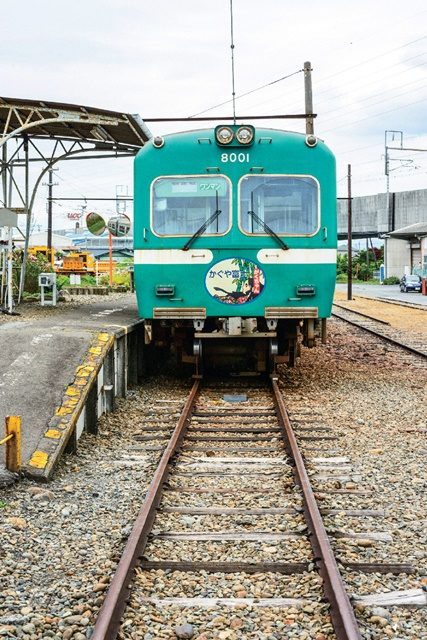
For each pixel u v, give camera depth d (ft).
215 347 40.88
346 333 72.02
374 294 160.15
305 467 24.32
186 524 19.01
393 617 14.12
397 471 24.09
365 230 271.49
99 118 48.65
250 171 36.73
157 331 41.01
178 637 13.41
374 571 16.12
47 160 60.44
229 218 36.70
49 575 16.02
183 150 36.78
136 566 16.07
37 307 58.49
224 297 36.78
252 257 36.70
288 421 29.30
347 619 13.10
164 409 33.96
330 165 36.91
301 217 36.81
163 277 36.83
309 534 17.88
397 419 32.32
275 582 15.60
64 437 24.67
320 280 36.73
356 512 19.88
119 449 27.07
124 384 36.86
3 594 15.02
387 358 53.21
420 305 113.39
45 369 29.89
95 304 64.13
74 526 18.95
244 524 18.98
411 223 256.32
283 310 36.73
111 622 13.29
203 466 24.50
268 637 13.37
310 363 50.62
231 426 30.60
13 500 20.79
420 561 16.72
